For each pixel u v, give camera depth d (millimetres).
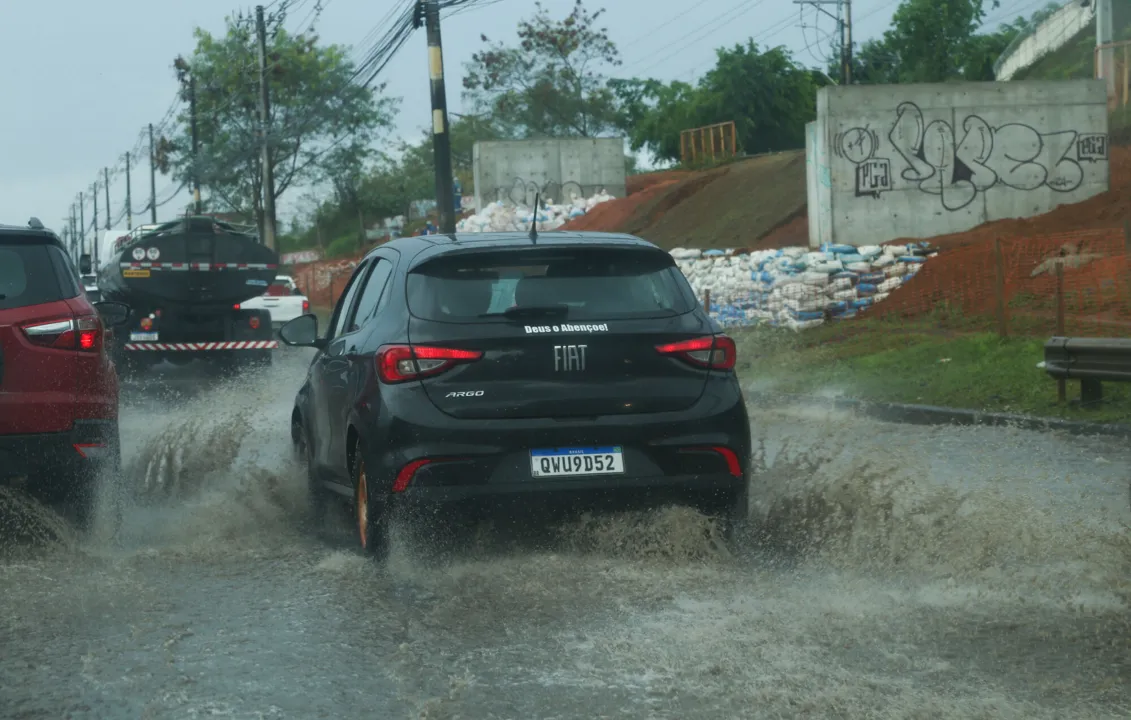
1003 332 16297
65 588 5824
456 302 6102
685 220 37000
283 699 4230
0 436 6672
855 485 7145
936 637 4789
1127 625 4906
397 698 4223
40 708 4160
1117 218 23469
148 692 4312
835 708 4004
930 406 13000
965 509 6980
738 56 56562
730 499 6219
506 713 4039
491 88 75375
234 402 15453
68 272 7113
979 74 56531
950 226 25531
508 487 5926
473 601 5465
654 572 5879
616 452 6043
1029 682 4250
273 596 5668
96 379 7008
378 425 5992
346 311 7574
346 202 85688
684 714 3994
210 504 8023
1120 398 12289
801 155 37844
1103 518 6969
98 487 7020
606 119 73875
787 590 5535
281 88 79062
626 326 6113
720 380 6238
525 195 45562
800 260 23016
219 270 19938
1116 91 32875
